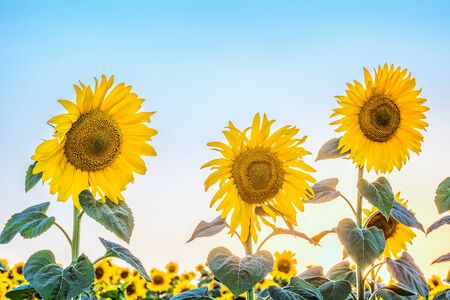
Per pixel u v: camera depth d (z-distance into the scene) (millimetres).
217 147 1610
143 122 1582
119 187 1559
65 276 1433
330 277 1896
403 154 1837
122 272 3508
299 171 1643
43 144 1483
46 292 1404
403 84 1822
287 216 1637
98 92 1536
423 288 1796
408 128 1841
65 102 1502
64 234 1510
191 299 1627
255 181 1618
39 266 1445
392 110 1821
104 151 1549
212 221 1658
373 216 1914
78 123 1540
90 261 1466
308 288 1588
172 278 4383
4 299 1747
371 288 1946
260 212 1632
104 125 1554
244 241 1618
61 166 1523
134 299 3311
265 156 1635
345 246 1686
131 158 1577
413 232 1968
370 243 1683
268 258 1530
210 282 3607
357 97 1806
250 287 1479
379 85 1811
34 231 1475
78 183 1542
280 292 1542
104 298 2533
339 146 1797
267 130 1625
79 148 1535
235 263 1513
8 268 3291
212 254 1535
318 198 1804
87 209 1477
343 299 1658
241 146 1622
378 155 1827
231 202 1621
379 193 1715
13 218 1511
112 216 1495
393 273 1801
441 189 1870
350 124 1808
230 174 1629
